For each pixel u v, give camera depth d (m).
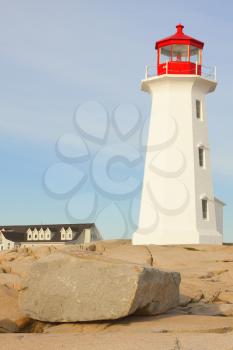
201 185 33.16
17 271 21.09
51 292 13.65
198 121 33.97
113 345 10.42
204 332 12.16
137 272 13.10
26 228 78.38
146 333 11.84
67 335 11.78
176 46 34.91
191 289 18.11
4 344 10.71
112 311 13.02
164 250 27.12
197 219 32.31
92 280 13.33
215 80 34.50
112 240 32.62
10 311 14.37
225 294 18.02
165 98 33.78
